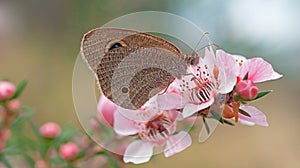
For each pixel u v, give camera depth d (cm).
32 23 56
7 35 56
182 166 53
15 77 54
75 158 32
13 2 56
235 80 26
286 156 58
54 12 53
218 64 26
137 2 46
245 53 42
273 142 58
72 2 49
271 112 58
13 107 31
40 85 53
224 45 42
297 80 50
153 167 44
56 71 53
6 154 32
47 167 32
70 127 33
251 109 27
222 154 56
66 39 52
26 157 32
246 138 58
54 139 32
